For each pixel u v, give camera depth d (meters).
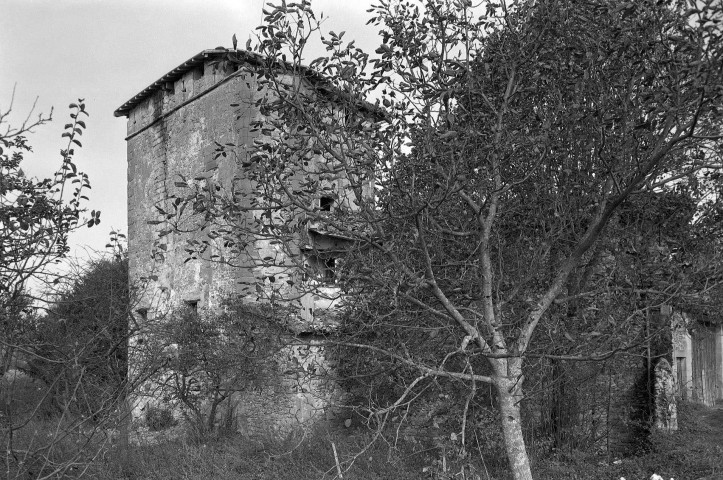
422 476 7.58
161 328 12.29
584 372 10.75
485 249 6.73
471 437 8.51
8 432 7.04
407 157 6.33
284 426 11.91
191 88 15.62
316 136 6.34
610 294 7.82
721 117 5.82
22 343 6.74
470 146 6.52
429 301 7.86
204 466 9.36
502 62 6.82
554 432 10.66
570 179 7.32
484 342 6.41
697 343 17.05
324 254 7.04
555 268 8.42
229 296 12.59
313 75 6.77
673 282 7.47
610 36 6.07
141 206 17.42
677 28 5.82
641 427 11.37
